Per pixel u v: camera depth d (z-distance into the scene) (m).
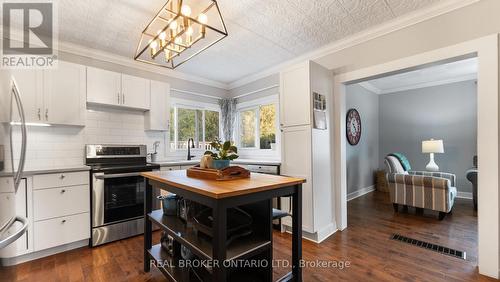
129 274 1.96
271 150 3.95
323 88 2.83
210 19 2.37
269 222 1.49
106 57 3.12
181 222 1.80
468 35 2.02
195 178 1.63
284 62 3.53
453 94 4.84
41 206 2.21
